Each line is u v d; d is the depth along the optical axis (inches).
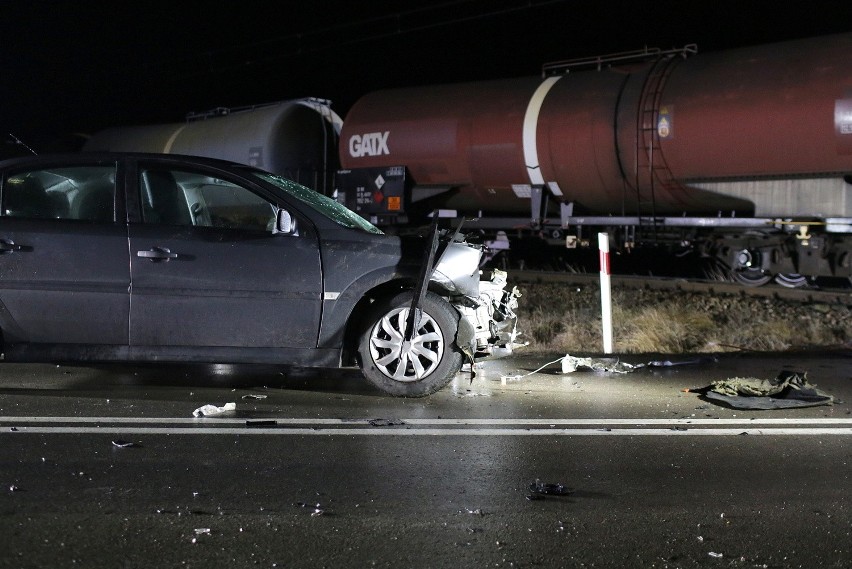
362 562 139.7
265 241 258.4
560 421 234.7
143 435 210.1
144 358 255.9
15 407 235.8
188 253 255.3
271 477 180.7
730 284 559.8
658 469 191.8
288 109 824.9
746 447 210.5
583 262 817.5
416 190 744.3
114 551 141.4
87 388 264.2
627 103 613.9
